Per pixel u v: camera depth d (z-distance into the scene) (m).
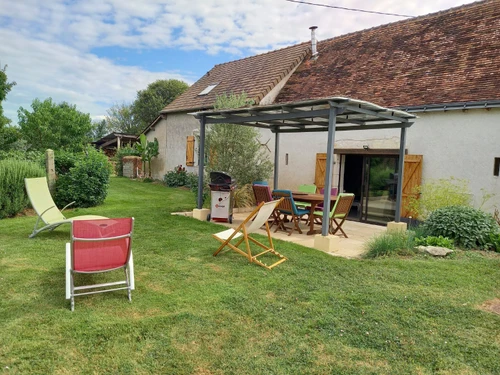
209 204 9.76
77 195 9.64
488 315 3.59
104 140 31.45
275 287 4.26
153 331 3.11
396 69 10.57
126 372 2.54
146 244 6.03
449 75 9.16
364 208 10.21
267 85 13.11
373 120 7.98
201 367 2.63
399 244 6.02
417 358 2.83
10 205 8.18
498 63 8.55
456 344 3.04
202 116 8.51
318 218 8.86
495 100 7.64
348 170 11.12
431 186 8.52
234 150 10.38
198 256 5.47
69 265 3.74
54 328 3.09
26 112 19.86
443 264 5.32
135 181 18.36
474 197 8.18
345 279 4.62
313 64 13.60
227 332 3.15
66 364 2.60
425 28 11.39
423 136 8.99
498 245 6.23
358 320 3.43
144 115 44.81
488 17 10.11
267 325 3.29
